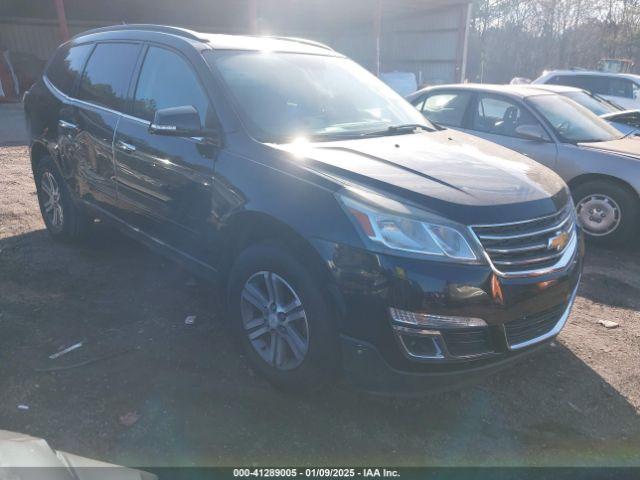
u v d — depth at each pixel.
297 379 3.06
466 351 2.77
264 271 3.16
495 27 39.00
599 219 6.21
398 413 3.11
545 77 14.95
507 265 2.84
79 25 25.12
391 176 2.98
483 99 7.13
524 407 3.21
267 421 2.98
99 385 3.22
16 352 3.52
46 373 3.31
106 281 4.61
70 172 4.90
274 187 3.09
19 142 11.79
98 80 4.63
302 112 3.78
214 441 2.81
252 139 3.36
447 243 2.72
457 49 24.20
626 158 5.98
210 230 3.50
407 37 26.64
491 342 2.82
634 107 13.49
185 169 3.62
